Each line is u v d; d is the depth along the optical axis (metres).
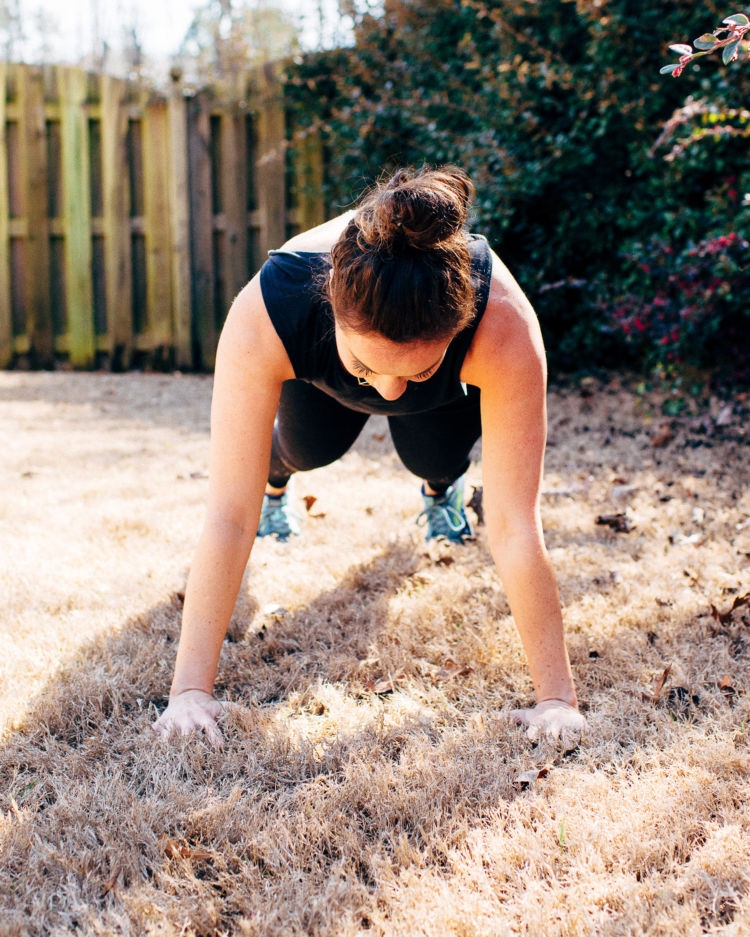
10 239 7.06
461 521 2.90
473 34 5.66
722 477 3.54
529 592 1.78
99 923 1.27
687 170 4.83
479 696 1.94
